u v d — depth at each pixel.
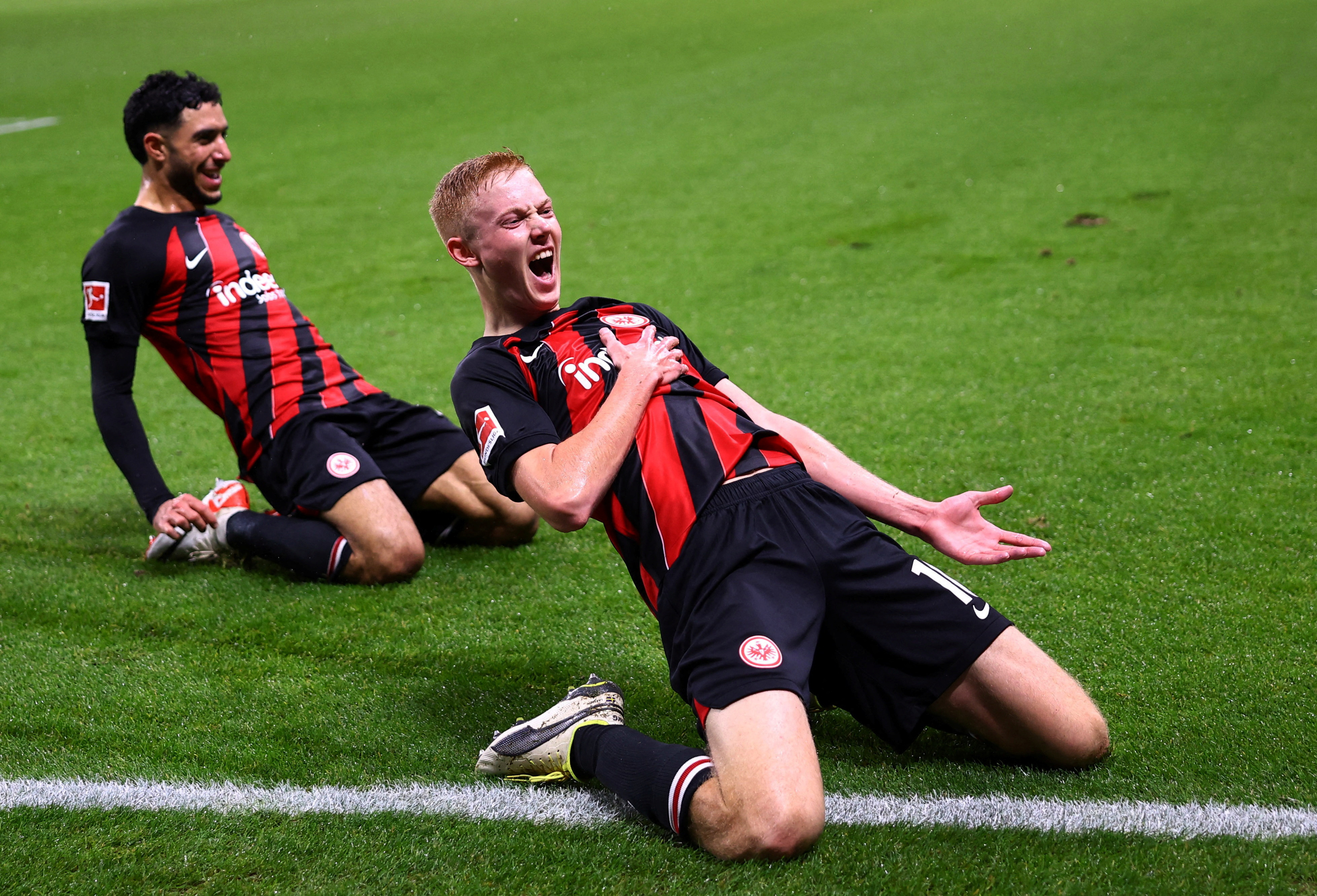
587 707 4.60
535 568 6.82
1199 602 5.91
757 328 11.87
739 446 4.61
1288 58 23.48
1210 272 12.34
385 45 35.66
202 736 4.98
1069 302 11.80
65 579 6.72
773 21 34.69
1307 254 12.59
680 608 4.39
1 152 23.16
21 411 10.25
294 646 5.88
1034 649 4.38
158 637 6.02
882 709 4.39
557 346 4.95
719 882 3.83
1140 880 3.81
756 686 3.96
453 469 7.03
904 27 31.77
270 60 34.06
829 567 4.35
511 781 4.61
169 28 42.06
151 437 9.51
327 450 6.74
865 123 21.81
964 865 3.91
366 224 17.23
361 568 6.55
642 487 4.51
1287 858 3.90
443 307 13.24
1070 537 6.81
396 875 3.97
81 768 4.72
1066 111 21.27
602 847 4.09
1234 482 7.41
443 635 5.96
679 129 22.64
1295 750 4.56
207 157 6.96
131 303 6.81
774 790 3.81
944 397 9.48
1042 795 4.32
